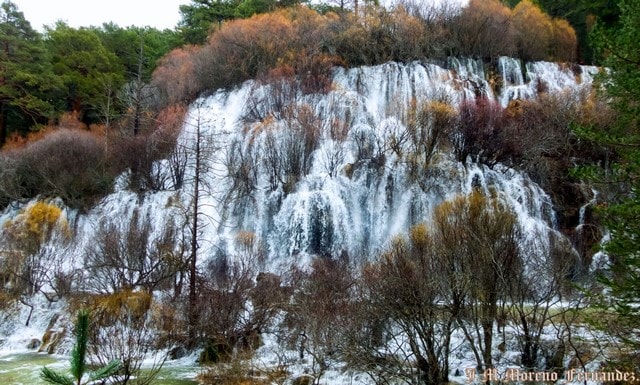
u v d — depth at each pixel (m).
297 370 15.08
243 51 44.91
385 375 13.27
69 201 34.12
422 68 39.09
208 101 43.03
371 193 30.39
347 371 14.25
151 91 47.06
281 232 29.67
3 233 30.44
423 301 12.72
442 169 29.94
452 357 14.92
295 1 55.72
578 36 46.78
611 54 12.67
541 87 39.47
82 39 51.72
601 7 40.69
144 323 17.64
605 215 12.42
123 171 36.50
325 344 14.09
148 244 24.61
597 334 14.23
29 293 23.25
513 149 31.41
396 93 37.66
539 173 30.78
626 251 11.02
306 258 27.25
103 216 32.34
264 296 17.73
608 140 12.05
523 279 15.02
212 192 32.44
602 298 12.31
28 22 48.53
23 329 21.45
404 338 14.90
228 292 17.66
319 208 29.34
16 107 46.41
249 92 41.12
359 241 29.05
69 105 49.06
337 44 43.19
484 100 34.97
